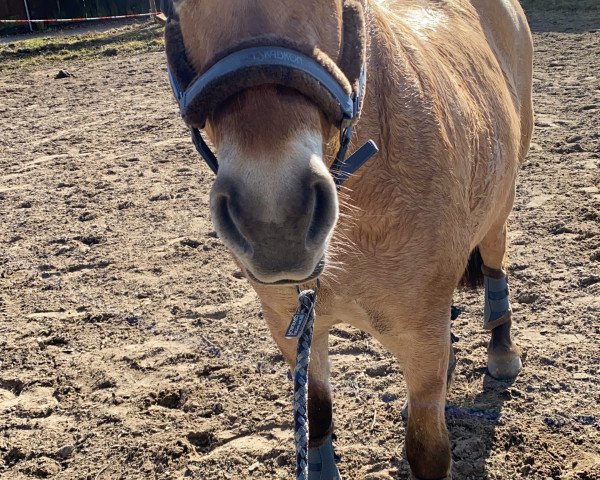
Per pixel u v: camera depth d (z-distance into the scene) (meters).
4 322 4.06
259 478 2.81
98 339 3.83
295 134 1.51
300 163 1.49
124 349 3.72
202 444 3.04
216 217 1.52
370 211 1.93
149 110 8.44
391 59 2.00
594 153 5.84
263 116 1.50
